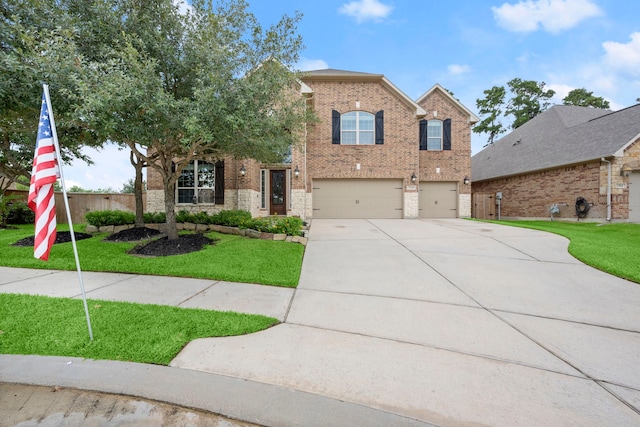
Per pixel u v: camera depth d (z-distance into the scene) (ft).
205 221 33.04
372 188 49.21
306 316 12.08
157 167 24.98
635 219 40.75
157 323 10.81
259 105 20.71
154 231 29.68
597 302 13.88
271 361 8.70
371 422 6.40
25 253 21.94
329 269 19.30
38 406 6.90
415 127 48.91
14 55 15.35
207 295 14.26
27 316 11.16
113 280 16.49
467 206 52.60
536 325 11.50
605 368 8.69
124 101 16.40
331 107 48.37
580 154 44.88
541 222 46.26
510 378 8.11
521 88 107.65
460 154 52.80
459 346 9.84
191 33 19.67
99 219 30.42
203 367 8.30
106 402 7.04
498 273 18.34
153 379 7.70
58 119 18.06
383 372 8.28
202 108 17.95
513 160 59.77
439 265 20.12
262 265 19.40
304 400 7.05
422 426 6.30
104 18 18.35
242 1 20.63
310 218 48.06
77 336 9.70
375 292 15.15
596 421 6.57
